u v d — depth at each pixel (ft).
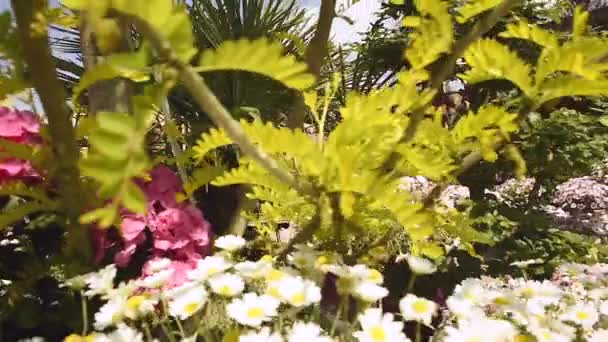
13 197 2.89
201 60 1.09
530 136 9.29
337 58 11.75
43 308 2.76
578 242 8.88
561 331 2.81
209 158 2.99
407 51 1.73
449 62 1.78
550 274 8.35
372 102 1.77
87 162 0.92
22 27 1.64
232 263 2.95
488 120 1.92
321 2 3.13
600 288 3.49
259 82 7.93
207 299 2.64
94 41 2.05
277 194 2.86
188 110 7.13
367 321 2.44
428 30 1.69
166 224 3.06
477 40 1.80
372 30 11.87
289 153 1.67
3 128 2.72
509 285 4.21
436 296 6.91
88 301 2.81
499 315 3.04
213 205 5.50
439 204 2.73
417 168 2.03
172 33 1.02
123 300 2.57
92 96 2.52
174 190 3.15
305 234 2.49
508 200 10.84
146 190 3.05
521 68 1.78
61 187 2.24
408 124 1.91
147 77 1.37
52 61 1.80
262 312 2.48
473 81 2.00
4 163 2.72
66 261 2.63
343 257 2.96
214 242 3.40
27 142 2.77
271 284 2.63
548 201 11.83
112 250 2.96
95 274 2.58
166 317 2.61
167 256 3.14
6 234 2.94
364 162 1.91
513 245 8.42
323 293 3.55
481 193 9.98
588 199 12.95
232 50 1.08
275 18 9.84
